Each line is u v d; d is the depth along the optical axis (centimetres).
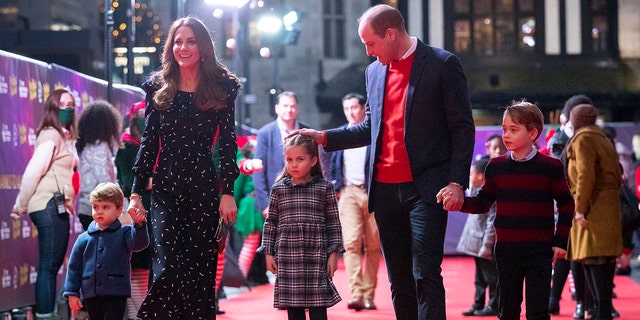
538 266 679
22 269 990
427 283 638
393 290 687
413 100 653
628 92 3356
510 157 693
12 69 979
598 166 920
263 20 2244
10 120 973
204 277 629
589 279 961
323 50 3312
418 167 650
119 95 1275
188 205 629
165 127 627
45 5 2745
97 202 725
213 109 630
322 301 716
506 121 689
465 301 1196
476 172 1038
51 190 907
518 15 3406
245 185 1352
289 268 720
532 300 677
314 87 3278
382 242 681
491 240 1002
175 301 624
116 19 1753
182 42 627
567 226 685
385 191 665
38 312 917
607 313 934
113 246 726
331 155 1123
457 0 3378
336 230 727
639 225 1052
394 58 662
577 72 3388
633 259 1897
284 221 727
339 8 3353
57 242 913
